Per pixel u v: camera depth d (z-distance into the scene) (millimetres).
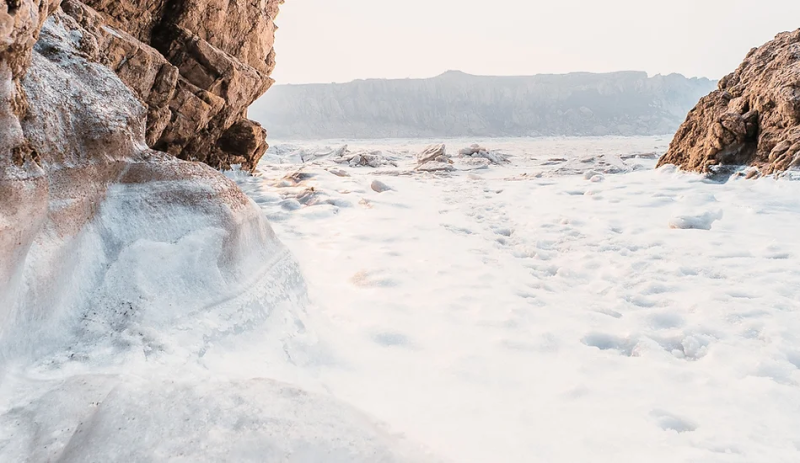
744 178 9516
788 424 2369
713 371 2943
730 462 2053
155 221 2807
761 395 2633
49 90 2434
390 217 7512
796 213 7211
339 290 4203
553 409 2488
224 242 2980
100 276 2443
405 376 2789
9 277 1802
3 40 1780
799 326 3498
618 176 12117
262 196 8367
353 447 1487
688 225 6777
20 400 1693
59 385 1780
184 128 8375
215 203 3098
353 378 2721
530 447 2143
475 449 2100
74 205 2373
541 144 41500
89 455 1343
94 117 2627
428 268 4988
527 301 4129
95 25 5586
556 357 3107
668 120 108500
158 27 8156
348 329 3398
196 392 1652
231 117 9984
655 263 5238
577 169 13945
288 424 1529
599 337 3473
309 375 2678
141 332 2229
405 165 17859
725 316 3719
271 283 3250
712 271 4883
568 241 6273
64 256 2240
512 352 3154
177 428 1447
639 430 2303
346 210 7812
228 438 1420
